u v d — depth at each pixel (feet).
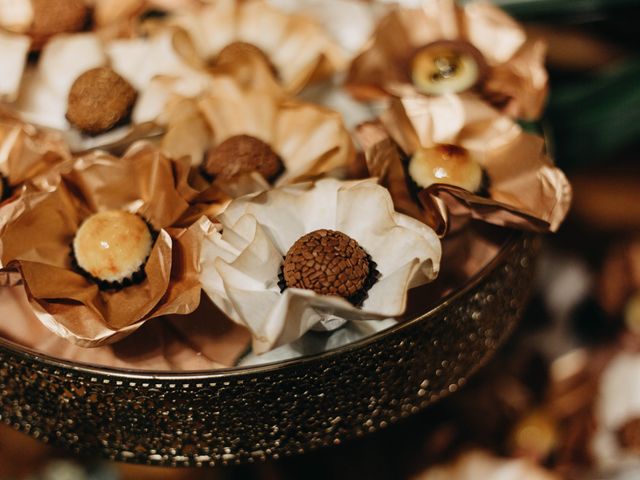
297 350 1.10
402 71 1.38
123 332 1.08
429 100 1.26
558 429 1.77
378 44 1.38
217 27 1.42
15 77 1.31
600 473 1.76
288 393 1.08
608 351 1.89
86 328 1.10
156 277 1.12
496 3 1.62
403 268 1.10
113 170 1.21
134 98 1.32
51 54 1.35
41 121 1.32
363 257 1.12
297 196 1.16
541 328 1.96
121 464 1.65
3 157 1.25
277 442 1.14
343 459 1.66
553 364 1.84
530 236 1.25
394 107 1.26
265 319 1.05
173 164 1.20
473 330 1.19
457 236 1.21
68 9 1.39
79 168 1.20
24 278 1.10
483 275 1.14
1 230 1.15
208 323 1.14
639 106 1.64
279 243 1.16
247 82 1.32
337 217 1.16
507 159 1.25
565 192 1.21
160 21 1.41
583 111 1.65
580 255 2.04
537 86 1.34
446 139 1.26
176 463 1.16
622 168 2.12
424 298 1.14
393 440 1.68
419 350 1.13
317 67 1.34
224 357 1.10
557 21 1.69
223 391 1.06
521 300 1.30
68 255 1.19
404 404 1.17
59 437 1.18
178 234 1.16
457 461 1.67
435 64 1.36
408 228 1.13
